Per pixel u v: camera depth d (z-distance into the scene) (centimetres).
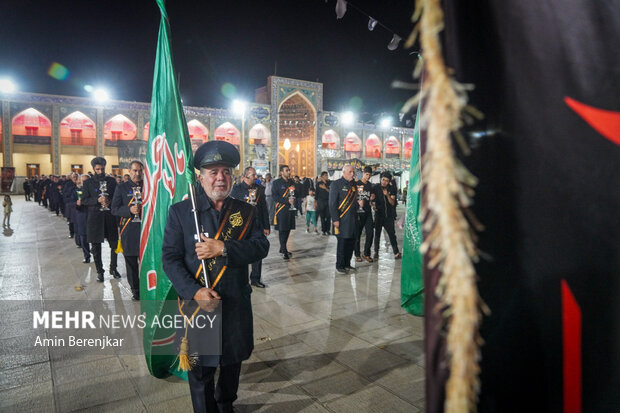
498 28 85
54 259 786
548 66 84
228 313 226
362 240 1022
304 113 3756
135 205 492
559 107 84
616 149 82
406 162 4141
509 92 84
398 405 279
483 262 84
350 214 657
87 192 600
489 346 87
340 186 657
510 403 87
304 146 3862
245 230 242
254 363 342
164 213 292
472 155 82
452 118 52
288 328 421
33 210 1947
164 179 293
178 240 237
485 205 83
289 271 684
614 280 82
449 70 53
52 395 291
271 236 1111
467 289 54
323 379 315
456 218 53
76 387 302
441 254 57
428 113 53
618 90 81
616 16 82
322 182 1130
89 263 747
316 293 550
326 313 468
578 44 83
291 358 351
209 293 212
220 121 3322
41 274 661
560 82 84
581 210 83
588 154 83
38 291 559
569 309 85
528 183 85
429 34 53
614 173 82
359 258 761
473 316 56
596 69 82
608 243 82
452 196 53
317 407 277
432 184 54
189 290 216
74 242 995
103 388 301
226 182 237
